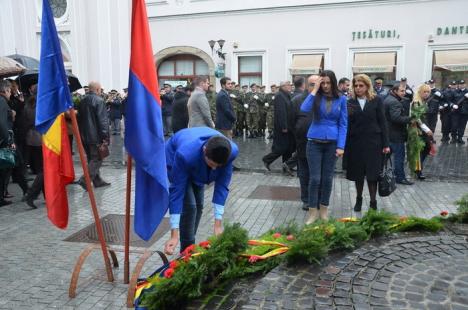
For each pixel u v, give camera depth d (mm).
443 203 6520
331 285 2615
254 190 7465
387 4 16672
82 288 3844
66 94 3566
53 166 3621
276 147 8773
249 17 18781
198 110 7797
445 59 16156
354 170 5918
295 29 18109
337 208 6273
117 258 4496
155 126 3229
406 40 16609
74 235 5312
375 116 5734
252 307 2400
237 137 15867
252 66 19219
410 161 7688
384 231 3518
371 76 17219
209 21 19469
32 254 4695
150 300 2641
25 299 3668
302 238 2980
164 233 5297
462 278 2730
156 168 3230
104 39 21469
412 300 2447
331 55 17703
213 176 3504
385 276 2744
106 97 17578
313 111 5273
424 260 3010
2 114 6344
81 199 7043
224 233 3072
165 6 20078
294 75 18234
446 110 13727
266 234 3555
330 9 17469
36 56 22844
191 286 2682
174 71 20750
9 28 22844
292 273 2783
